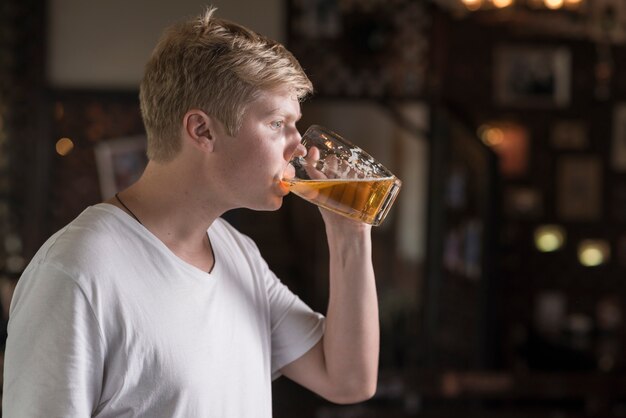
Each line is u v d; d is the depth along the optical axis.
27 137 5.51
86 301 1.12
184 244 1.26
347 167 1.29
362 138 8.90
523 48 7.10
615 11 5.55
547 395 4.71
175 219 1.24
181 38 1.21
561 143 7.21
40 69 5.46
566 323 7.09
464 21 6.98
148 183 1.25
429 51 6.04
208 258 1.31
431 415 4.45
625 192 7.25
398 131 7.79
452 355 6.06
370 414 4.51
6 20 5.41
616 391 4.70
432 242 6.37
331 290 1.41
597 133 7.20
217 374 1.24
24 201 5.55
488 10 5.62
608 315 7.30
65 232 1.18
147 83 1.24
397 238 7.94
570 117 7.18
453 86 7.10
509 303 7.31
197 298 1.22
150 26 5.51
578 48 7.11
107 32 5.49
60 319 1.11
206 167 1.22
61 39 5.48
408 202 7.54
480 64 7.09
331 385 1.43
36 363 1.11
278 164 1.24
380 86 6.05
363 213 1.32
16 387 1.12
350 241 1.38
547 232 7.27
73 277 1.12
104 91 5.50
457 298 6.04
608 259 7.29
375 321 1.41
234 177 1.22
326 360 1.43
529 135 7.19
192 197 1.23
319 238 8.07
